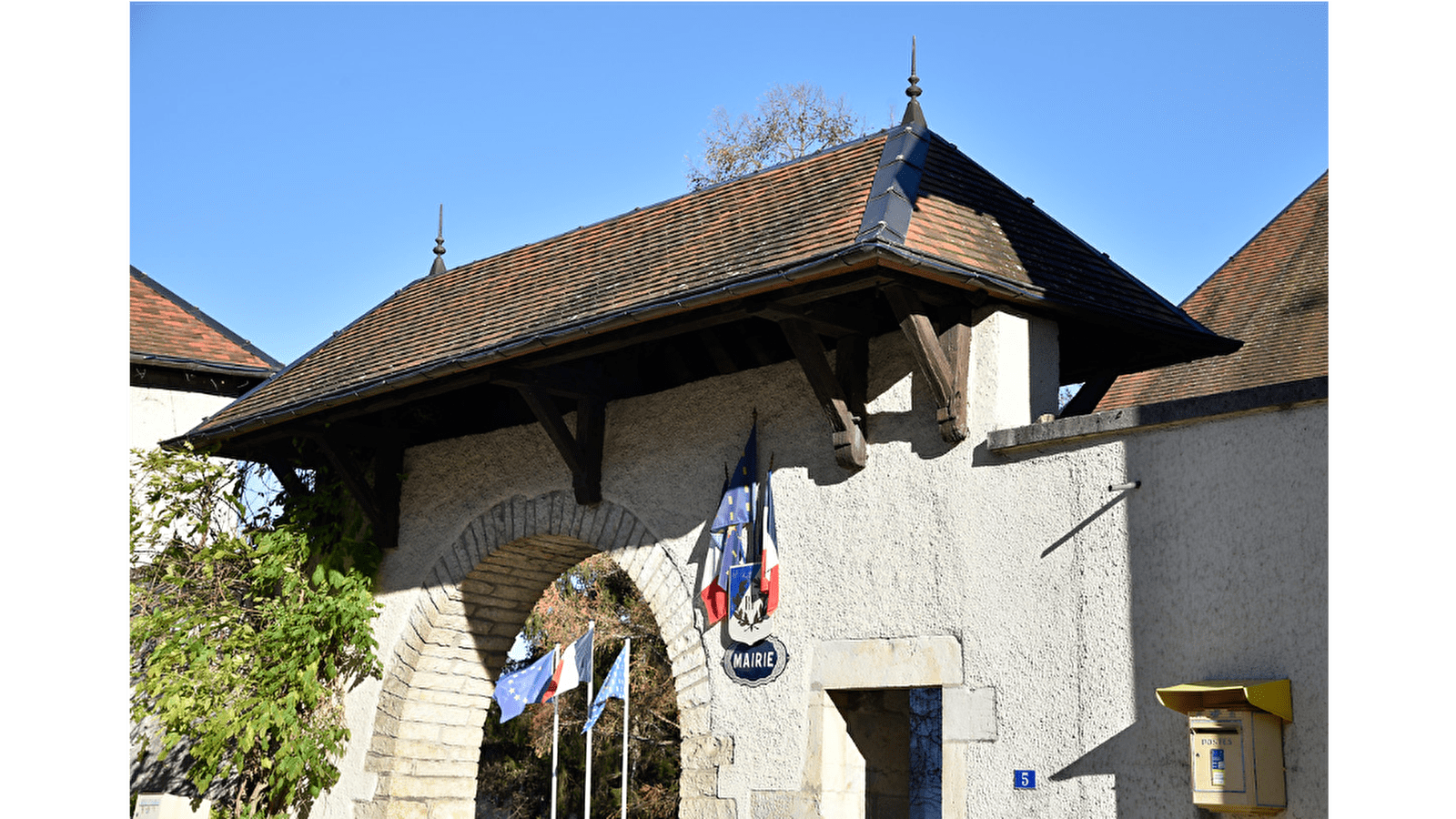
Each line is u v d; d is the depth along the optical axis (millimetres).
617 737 23125
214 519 12508
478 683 11570
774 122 22125
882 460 8648
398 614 11516
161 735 11922
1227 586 6980
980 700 7871
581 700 23609
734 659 9125
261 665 11578
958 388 8242
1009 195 9297
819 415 9023
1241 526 6977
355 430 11500
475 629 11453
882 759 8859
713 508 9461
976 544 8094
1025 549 7879
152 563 12023
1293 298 15422
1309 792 6473
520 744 26250
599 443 10234
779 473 9172
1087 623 7523
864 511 8656
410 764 11188
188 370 14039
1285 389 6852
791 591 8914
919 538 8359
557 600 22578
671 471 9797
